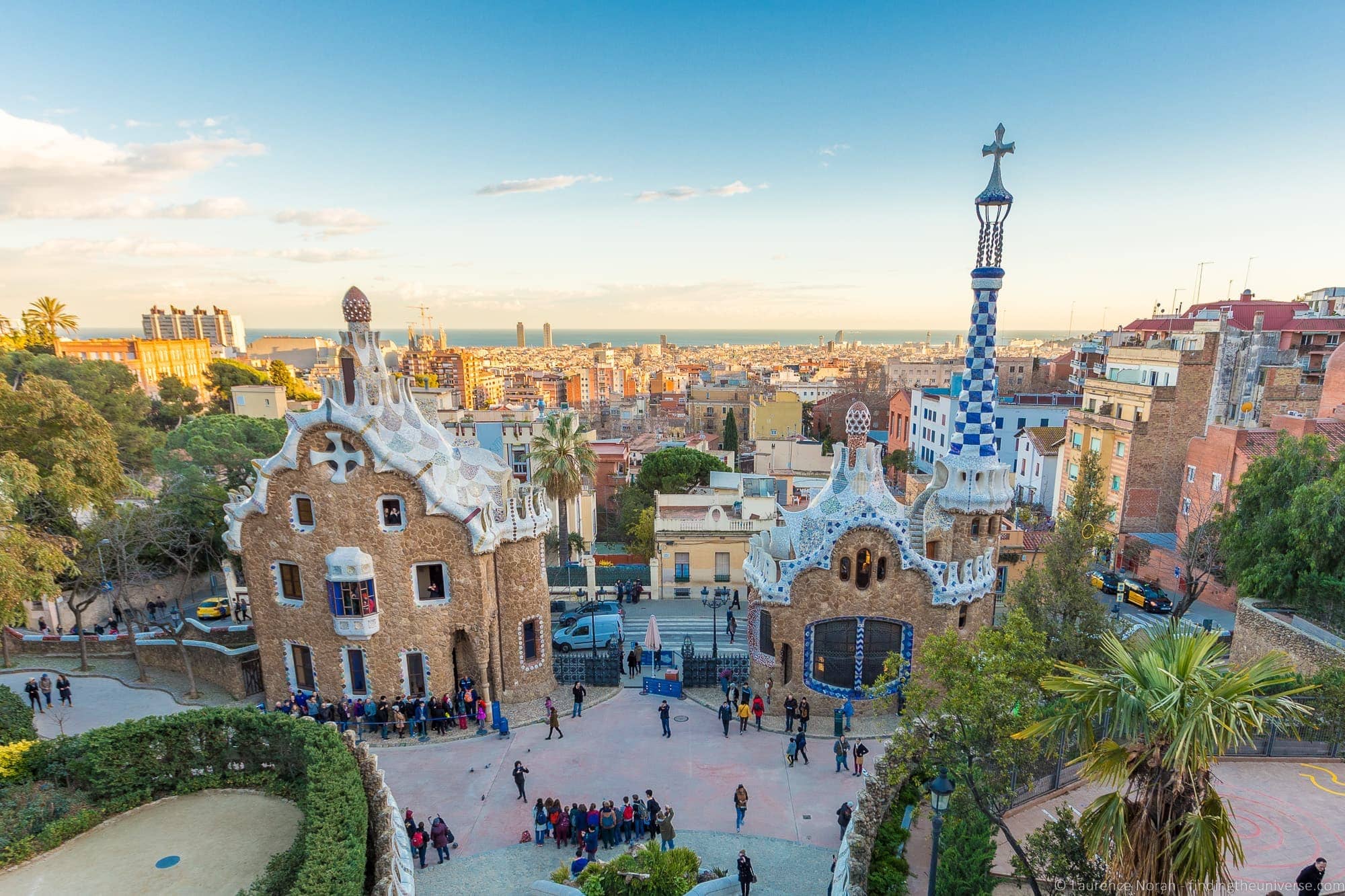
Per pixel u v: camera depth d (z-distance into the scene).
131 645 38.91
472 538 31.95
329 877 16.38
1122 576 52.97
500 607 34.06
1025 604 28.89
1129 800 13.84
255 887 17.09
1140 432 56.16
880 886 19.27
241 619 44.25
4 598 27.62
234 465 54.62
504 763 29.17
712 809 25.89
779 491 61.38
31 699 32.88
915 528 34.72
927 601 32.53
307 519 31.78
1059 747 22.83
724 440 107.94
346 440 30.78
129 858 19.34
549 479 50.50
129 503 42.53
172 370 150.25
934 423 92.12
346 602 31.33
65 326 96.00
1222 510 46.00
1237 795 22.83
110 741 21.78
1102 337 107.12
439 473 32.50
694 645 42.62
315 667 32.69
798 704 31.88
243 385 93.00
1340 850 19.92
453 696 32.53
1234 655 36.88
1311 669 31.05
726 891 21.05
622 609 48.22
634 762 29.16
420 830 23.14
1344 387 51.50
